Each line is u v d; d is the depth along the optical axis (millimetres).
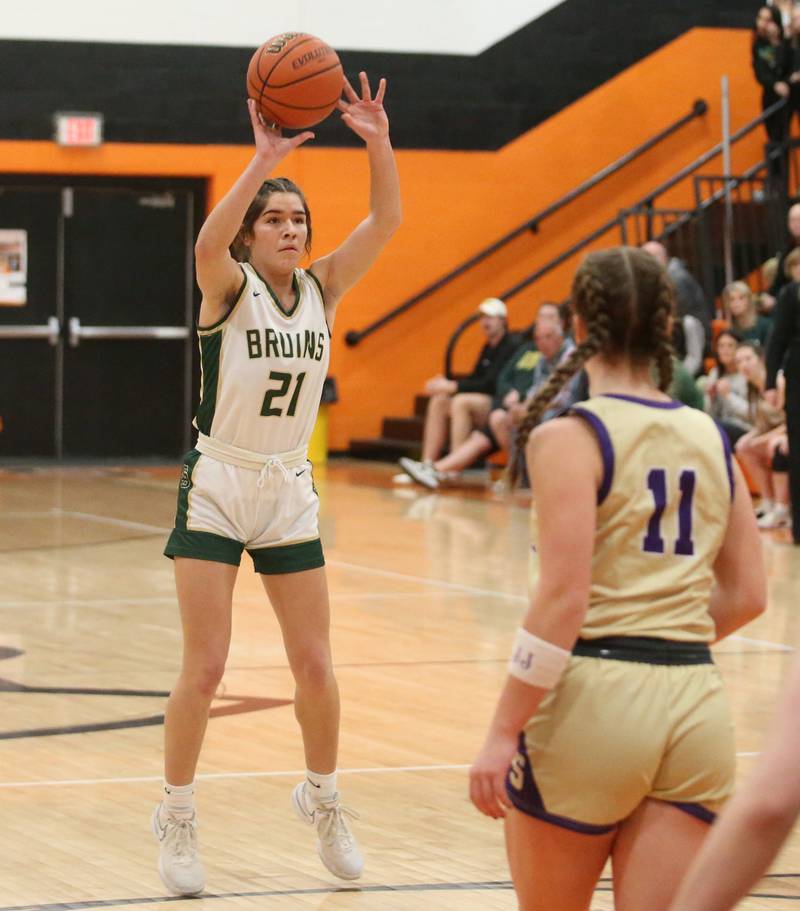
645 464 5238
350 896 7605
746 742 10812
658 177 34594
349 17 33250
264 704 11922
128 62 32062
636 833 5203
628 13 34312
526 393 27734
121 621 15359
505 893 7676
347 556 19828
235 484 7594
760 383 23359
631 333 5418
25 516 23766
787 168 29438
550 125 34156
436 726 11281
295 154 32969
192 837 7695
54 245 32594
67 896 7520
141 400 33312
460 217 33938
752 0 34844
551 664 5047
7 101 31703
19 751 10438
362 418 33781
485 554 20141
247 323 7508
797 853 8438
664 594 5227
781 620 15688
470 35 33781
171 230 33031
